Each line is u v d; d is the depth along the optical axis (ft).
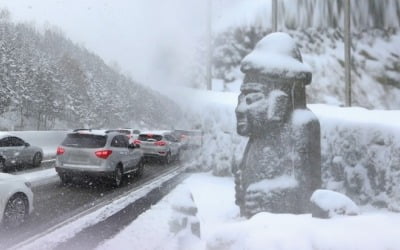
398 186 23.06
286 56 21.22
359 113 31.24
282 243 9.64
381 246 9.25
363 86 73.72
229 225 11.25
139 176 47.55
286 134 20.65
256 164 21.02
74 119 174.81
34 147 53.98
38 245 19.30
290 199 19.97
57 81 170.71
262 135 21.08
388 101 71.92
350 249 9.23
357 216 11.32
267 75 20.77
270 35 22.08
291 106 20.94
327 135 28.73
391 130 24.39
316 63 76.07
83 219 24.82
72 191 35.50
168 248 17.78
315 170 20.77
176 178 43.88
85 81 156.15
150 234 20.94
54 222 24.03
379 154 24.73
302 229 10.13
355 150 26.30
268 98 20.93
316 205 12.04
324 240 9.52
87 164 38.17
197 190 31.71
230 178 37.93
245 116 21.22
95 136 39.06
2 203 21.74
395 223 10.43
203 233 18.84
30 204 24.41
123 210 27.58
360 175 25.45
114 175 39.09
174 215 17.46
